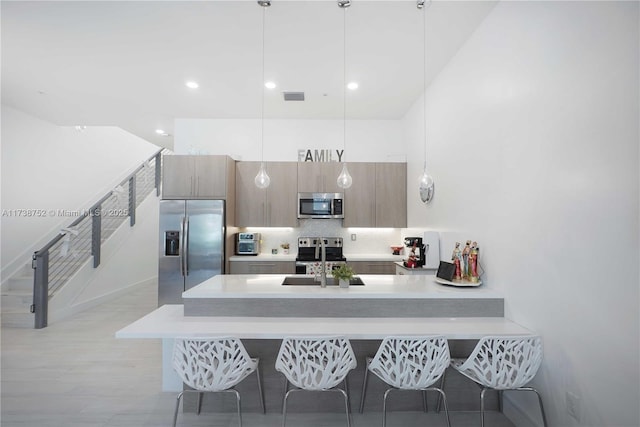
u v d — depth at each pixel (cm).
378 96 427
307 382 187
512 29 226
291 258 477
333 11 255
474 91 281
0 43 300
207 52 317
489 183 256
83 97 426
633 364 141
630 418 143
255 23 271
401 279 298
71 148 562
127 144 703
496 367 186
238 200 498
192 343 184
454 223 321
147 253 677
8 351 336
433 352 189
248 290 245
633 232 140
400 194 502
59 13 257
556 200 186
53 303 434
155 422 223
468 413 238
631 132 141
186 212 446
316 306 238
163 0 244
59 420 222
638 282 138
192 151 475
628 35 143
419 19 265
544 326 197
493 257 251
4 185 454
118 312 477
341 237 522
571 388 176
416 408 241
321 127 523
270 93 416
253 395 238
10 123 459
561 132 182
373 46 306
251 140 517
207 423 223
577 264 171
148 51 314
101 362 311
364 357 242
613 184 150
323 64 340
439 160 361
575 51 172
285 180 500
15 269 469
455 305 241
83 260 512
